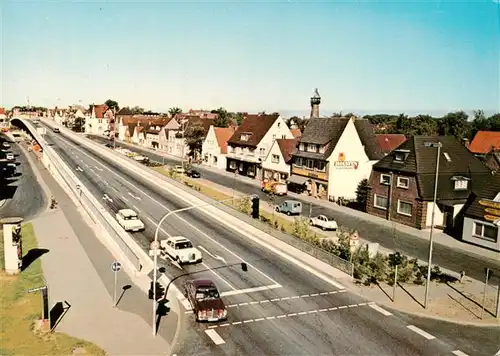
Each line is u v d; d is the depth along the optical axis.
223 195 61.81
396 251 39.19
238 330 23.95
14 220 31.22
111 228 38.78
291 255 37.25
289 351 21.84
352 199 63.06
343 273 33.19
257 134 81.62
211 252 37.34
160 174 76.00
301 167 66.88
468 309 27.47
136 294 28.12
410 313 26.73
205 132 104.50
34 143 127.06
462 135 109.25
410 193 48.38
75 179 63.44
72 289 28.52
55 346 21.12
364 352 21.95
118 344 21.73
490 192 42.06
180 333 23.34
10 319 23.98
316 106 82.62
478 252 39.44
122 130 156.25
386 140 80.81
